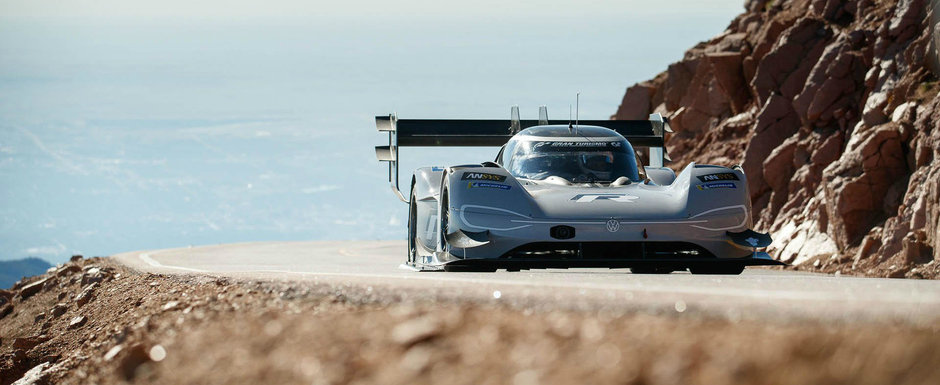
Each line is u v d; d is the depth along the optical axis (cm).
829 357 921
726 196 3080
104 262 5994
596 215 2981
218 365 1343
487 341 1136
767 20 9212
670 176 3594
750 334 1069
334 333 1342
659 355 988
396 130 4709
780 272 5550
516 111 4784
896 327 1073
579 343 1084
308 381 1135
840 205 5838
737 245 2995
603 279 2122
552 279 2122
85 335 2845
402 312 1430
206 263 5572
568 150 3588
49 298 4716
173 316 1927
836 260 5662
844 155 6144
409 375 1049
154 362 1484
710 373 907
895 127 5856
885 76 6544
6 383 2692
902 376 848
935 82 6066
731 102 8862
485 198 3047
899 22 6706
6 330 4641
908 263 4906
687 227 2983
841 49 7194
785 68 7869
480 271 3039
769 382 872
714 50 9394
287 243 11344
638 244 2989
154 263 5481
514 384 952
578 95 3966
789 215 6756
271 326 1488
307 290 1902
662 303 1370
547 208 3028
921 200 5112
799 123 7538
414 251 3931
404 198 4566
